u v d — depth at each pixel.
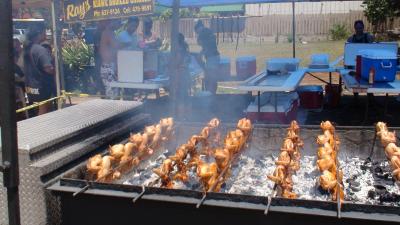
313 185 3.47
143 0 6.85
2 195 3.03
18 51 8.00
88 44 12.53
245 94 10.71
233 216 2.65
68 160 3.13
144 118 4.40
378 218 2.38
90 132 3.61
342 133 4.23
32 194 2.91
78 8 7.40
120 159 3.36
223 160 3.16
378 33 24.53
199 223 2.72
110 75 8.46
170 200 2.68
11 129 1.95
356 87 6.39
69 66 11.77
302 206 2.52
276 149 4.28
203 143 3.79
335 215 2.44
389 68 6.58
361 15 28.34
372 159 4.17
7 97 1.93
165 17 24.73
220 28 26.92
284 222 2.56
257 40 28.94
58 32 8.50
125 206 2.81
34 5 8.43
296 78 7.14
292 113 7.10
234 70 15.55
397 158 3.27
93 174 3.13
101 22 9.19
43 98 7.75
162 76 8.39
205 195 2.66
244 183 3.56
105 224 2.88
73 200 2.88
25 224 2.96
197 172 3.05
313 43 25.50
